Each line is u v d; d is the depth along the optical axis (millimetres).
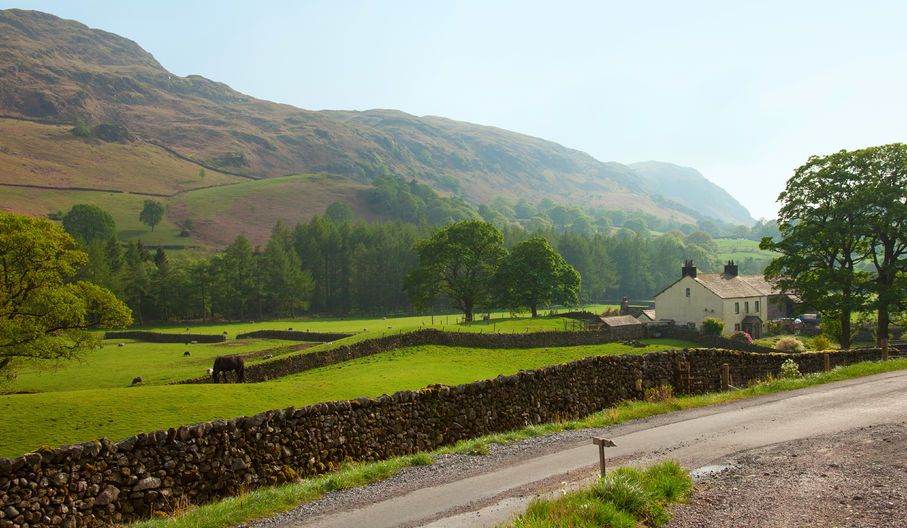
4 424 18344
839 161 54344
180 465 14117
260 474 15352
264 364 43969
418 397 19234
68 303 43875
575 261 195625
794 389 24531
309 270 168875
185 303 138000
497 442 18594
